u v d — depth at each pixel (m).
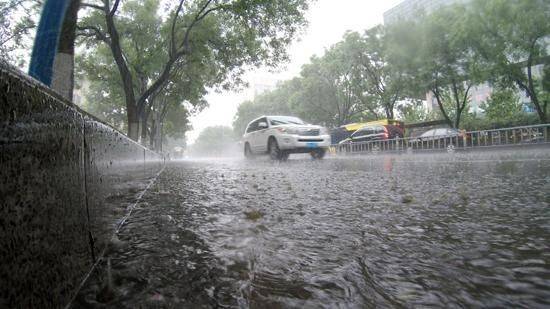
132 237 1.84
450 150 16.92
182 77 21.17
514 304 1.03
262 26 14.48
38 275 0.85
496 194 3.08
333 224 2.09
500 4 17.75
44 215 0.91
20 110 0.81
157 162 9.76
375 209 2.55
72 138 1.23
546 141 13.73
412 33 22.56
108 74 20.48
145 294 1.11
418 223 2.07
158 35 18.72
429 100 51.78
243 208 2.70
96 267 1.36
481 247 1.56
